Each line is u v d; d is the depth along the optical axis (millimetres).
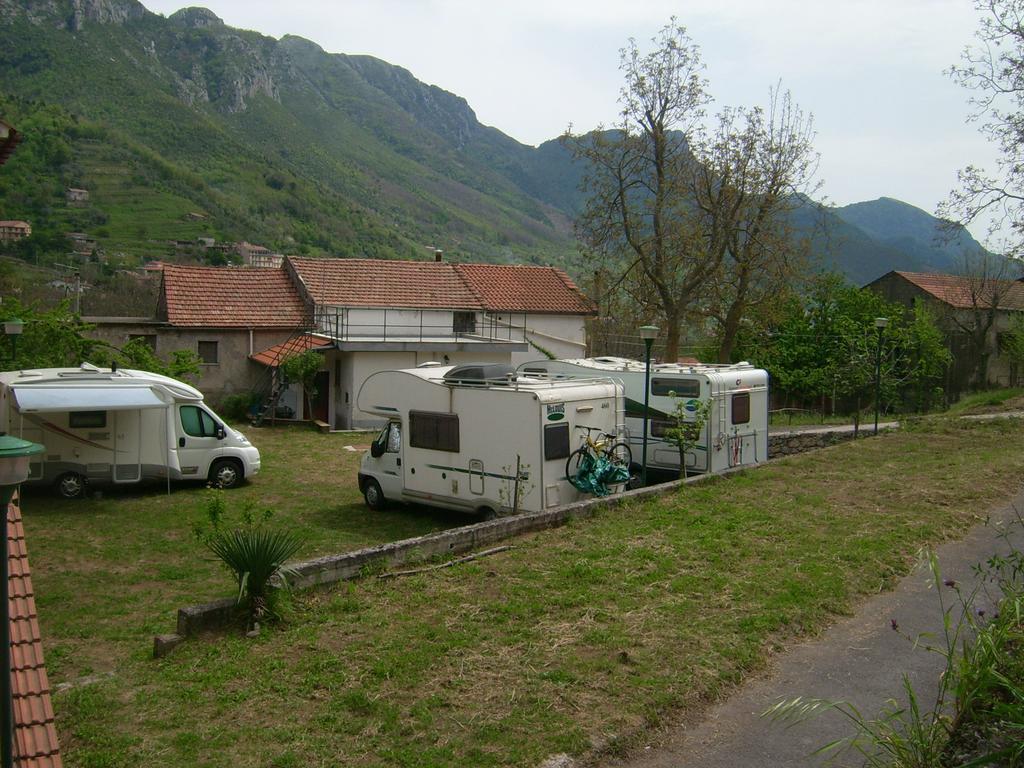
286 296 32312
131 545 12828
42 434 15836
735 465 17688
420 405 14570
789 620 7793
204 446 17406
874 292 41031
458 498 14039
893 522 11141
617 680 6531
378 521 14672
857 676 6844
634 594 8461
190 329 29188
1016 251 21875
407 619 7906
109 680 7035
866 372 31375
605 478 13438
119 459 16328
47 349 20734
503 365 14602
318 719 6051
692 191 33094
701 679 6578
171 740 5867
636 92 33031
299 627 7812
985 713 4977
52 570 11492
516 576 9102
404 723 5922
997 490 12875
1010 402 27781
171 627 9008
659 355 38250
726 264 33781
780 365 35438
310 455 22156
